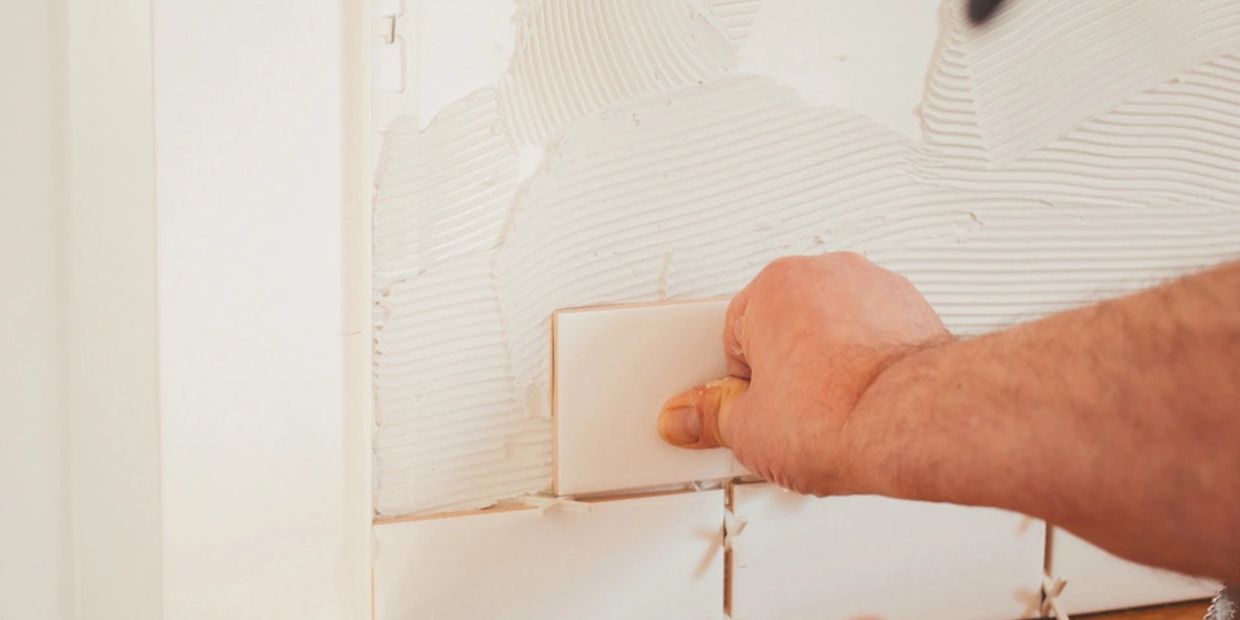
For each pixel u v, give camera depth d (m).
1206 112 1.01
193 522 0.93
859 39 0.97
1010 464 0.77
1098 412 0.75
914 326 0.89
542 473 0.98
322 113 0.91
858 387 0.85
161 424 0.91
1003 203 1.00
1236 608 0.87
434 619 0.97
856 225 0.99
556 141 0.95
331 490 0.94
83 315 0.89
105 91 0.88
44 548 0.91
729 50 0.95
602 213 0.96
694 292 0.98
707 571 1.00
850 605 1.02
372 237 0.93
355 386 0.94
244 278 0.91
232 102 0.90
